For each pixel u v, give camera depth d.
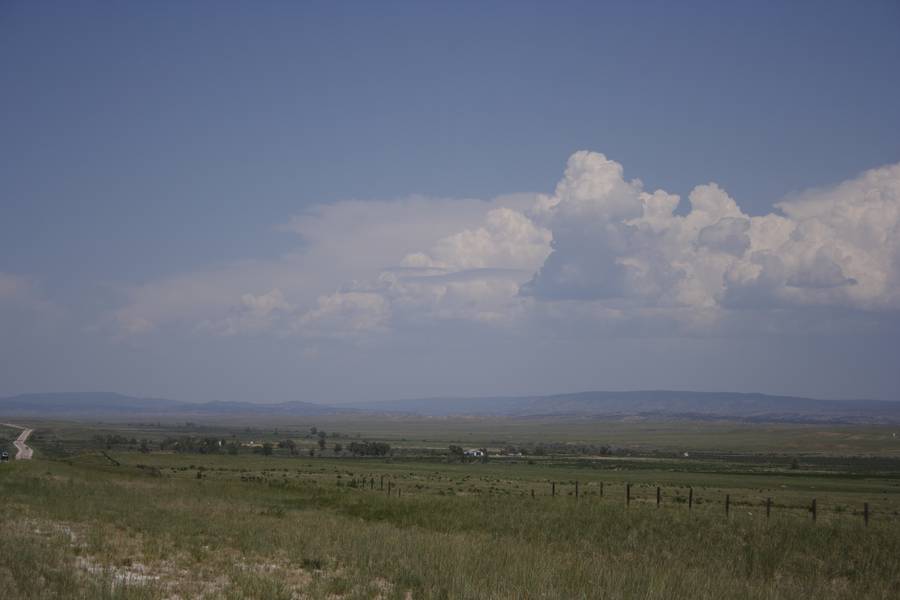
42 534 23.55
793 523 32.78
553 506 40.47
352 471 114.19
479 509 39.97
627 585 18.78
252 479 80.38
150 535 24.84
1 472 53.88
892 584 22.80
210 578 18.27
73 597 14.27
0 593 14.32
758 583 21.31
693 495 74.94
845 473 138.50
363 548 23.05
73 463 84.06
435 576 18.50
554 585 18.36
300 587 17.59
